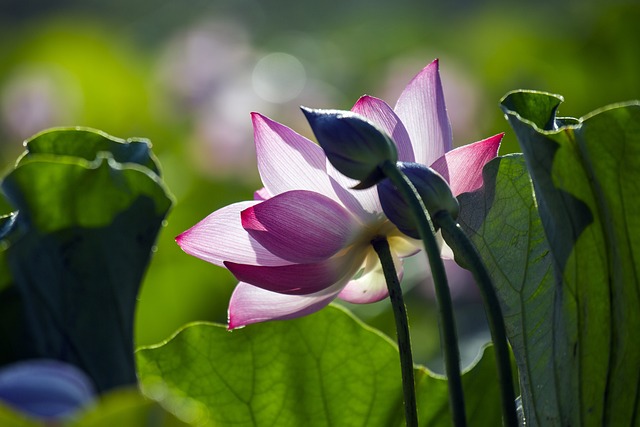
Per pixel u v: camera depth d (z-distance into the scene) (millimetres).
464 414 1782
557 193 1854
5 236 1897
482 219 1915
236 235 1913
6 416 1688
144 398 1709
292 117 5129
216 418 2018
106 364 1946
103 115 5250
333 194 1912
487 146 1910
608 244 1856
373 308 2893
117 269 1974
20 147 4645
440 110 1922
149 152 2053
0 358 1902
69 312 1943
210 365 2016
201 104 5109
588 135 1843
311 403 2023
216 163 4121
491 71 4684
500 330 1804
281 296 1934
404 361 1884
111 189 1981
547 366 1887
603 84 4148
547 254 1912
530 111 1911
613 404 1867
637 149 1837
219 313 2984
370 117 1909
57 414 1700
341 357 2021
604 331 1864
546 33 5172
